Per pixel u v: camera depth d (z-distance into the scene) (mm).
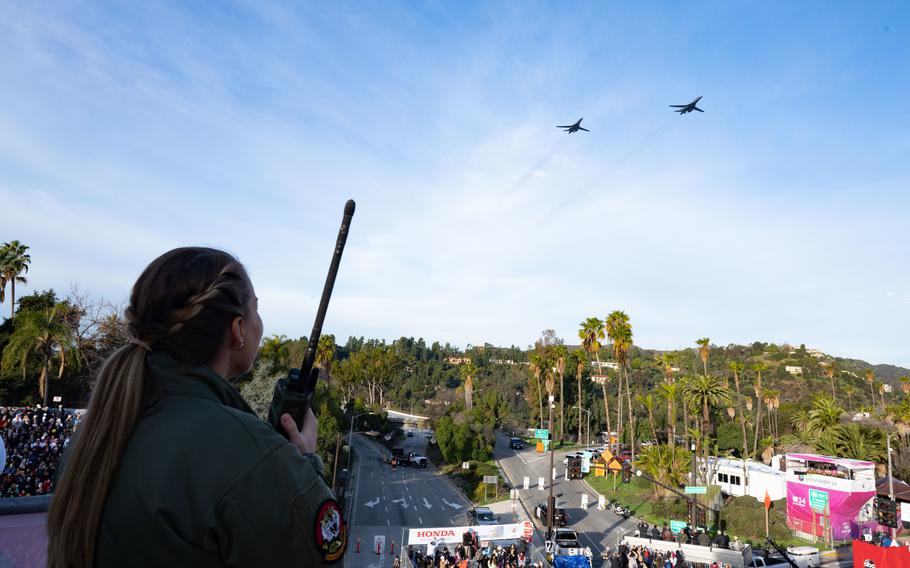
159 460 1048
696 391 55438
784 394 120188
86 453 1063
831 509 38219
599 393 120375
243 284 1400
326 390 57469
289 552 1040
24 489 22703
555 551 30547
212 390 1235
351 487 53656
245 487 1042
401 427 88625
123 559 998
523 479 59531
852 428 52312
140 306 1261
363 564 32594
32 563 2246
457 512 46250
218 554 1008
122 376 1155
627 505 48281
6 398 45188
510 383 124688
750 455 68125
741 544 32500
